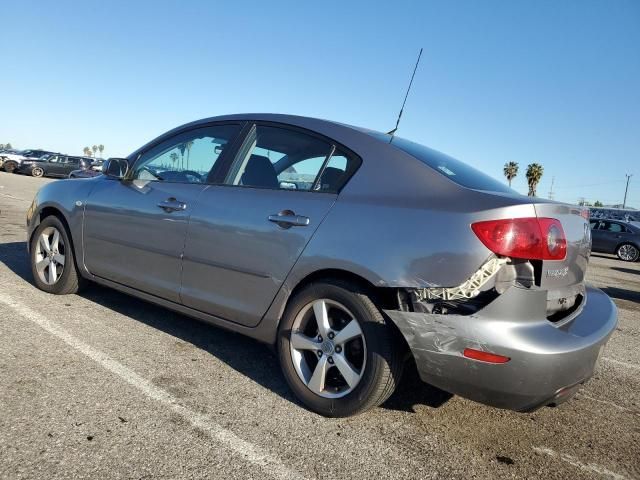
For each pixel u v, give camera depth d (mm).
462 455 2572
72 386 2861
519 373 2281
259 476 2225
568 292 2682
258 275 3012
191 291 3375
